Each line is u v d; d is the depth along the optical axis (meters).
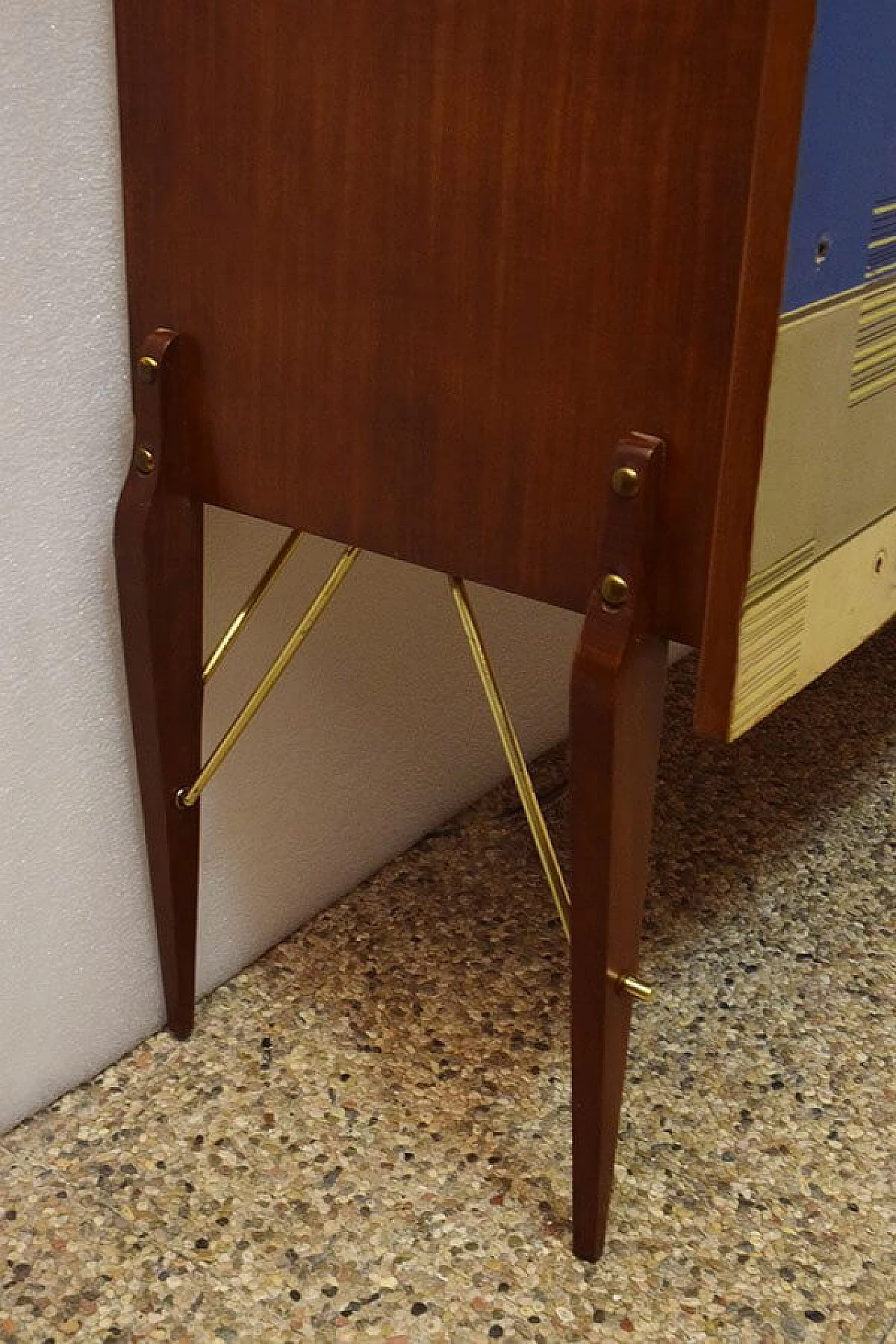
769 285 0.66
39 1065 1.07
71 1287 0.94
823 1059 1.17
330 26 0.78
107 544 1.00
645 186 0.71
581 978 0.88
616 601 0.77
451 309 0.79
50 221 0.89
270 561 1.12
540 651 1.54
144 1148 1.05
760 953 1.30
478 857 1.42
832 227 0.69
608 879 0.83
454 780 1.47
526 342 0.77
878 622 0.90
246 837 1.20
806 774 1.60
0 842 0.98
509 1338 0.91
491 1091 1.12
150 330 0.93
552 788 1.55
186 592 0.98
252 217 0.85
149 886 1.12
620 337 0.74
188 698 1.02
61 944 1.06
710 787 1.56
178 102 0.85
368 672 1.29
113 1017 1.12
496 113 0.74
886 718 1.74
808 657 0.82
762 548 0.73
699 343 0.72
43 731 0.99
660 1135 1.08
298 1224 0.99
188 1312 0.92
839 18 0.64
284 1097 1.10
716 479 0.73
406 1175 1.03
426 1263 0.96
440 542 0.85
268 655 1.16
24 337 0.89
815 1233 1.00
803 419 0.73
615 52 0.69
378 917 1.32
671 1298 0.95
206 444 0.94
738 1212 1.01
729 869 1.42
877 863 1.44
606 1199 0.96
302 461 0.89
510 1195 1.02
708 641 0.75
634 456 0.74
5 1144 1.05
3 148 0.84
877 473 0.83
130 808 1.08
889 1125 1.10
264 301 0.87
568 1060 1.15
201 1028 1.17
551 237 0.74
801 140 0.64
